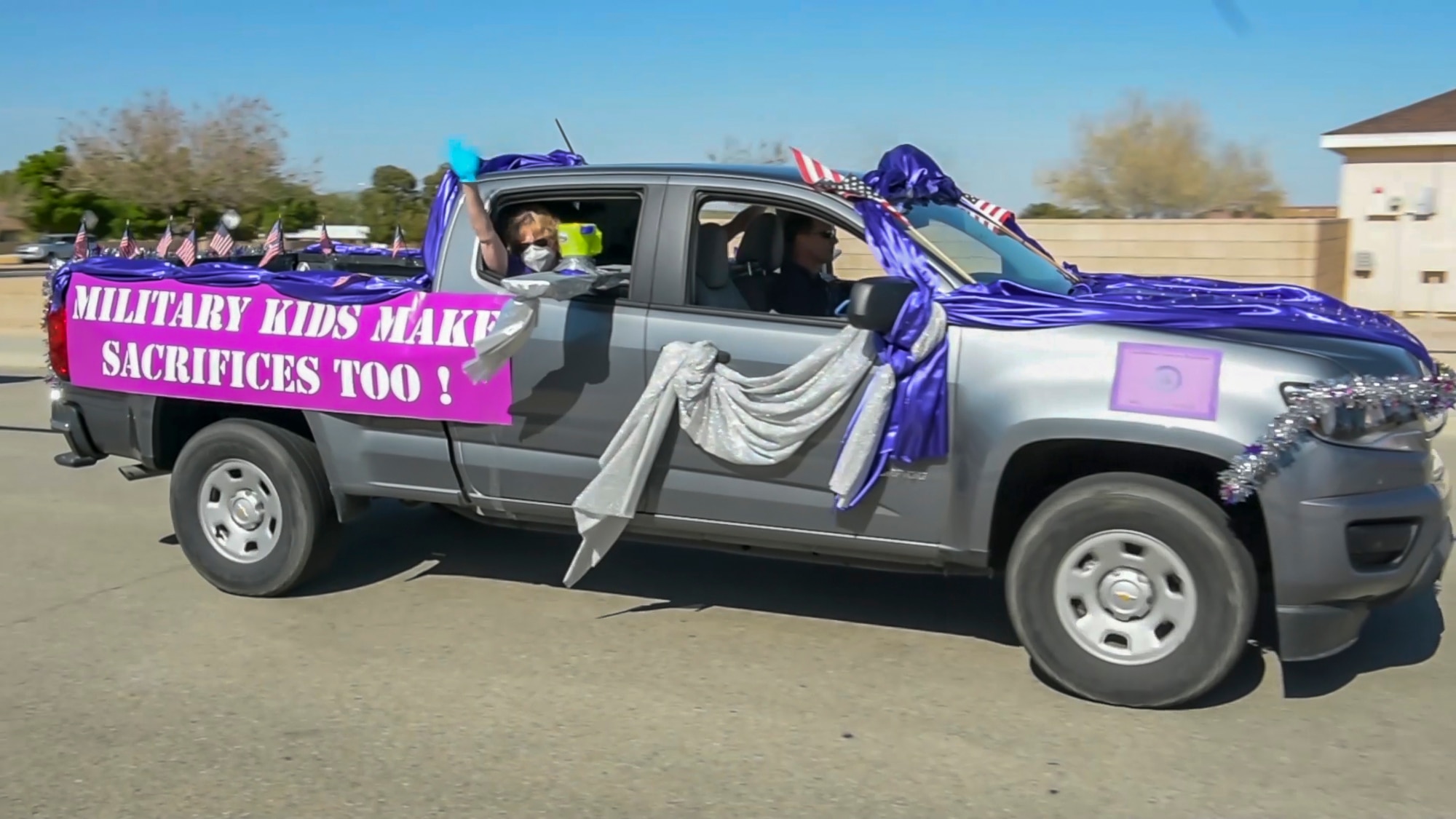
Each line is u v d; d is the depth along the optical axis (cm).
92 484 905
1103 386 463
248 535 623
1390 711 480
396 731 470
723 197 533
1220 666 464
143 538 750
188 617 601
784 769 437
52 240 5366
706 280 539
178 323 616
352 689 511
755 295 562
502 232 573
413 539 730
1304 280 1717
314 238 2066
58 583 658
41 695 506
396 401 571
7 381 1472
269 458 604
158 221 3738
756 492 520
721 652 551
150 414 635
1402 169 1864
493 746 456
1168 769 434
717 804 412
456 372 558
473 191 547
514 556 698
